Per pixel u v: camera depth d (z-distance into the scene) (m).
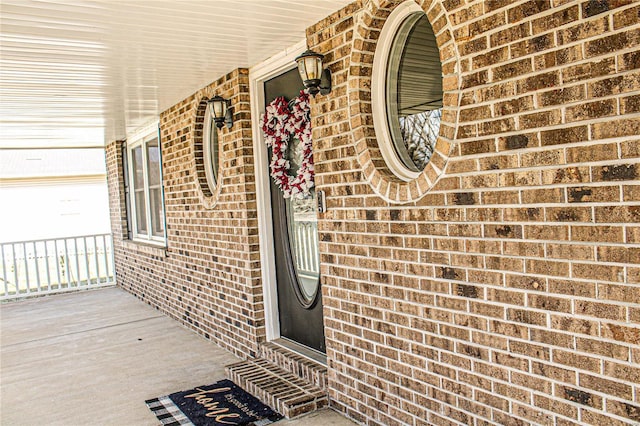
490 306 2.42
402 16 2.99
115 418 3.72
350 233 3.32
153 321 6.69
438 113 2.94
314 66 3.28
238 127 4.63
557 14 2.04
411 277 2.87
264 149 4.61
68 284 9.64
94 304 8.17
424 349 2.82
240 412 3.61
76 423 3.70
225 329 5.21
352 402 3.42
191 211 5.84
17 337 6.37
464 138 2.47
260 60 4.36
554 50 2.06
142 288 8.08
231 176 4.82
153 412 3.75
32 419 3.84
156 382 4.40
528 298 2.25
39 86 4.74
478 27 2.35
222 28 3.46
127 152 8.91
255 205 4.64
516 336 2.31
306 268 4.32
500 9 2.25
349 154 3.27
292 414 3.48
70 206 16.45
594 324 2.01
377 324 3.15
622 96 1.86
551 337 2.17
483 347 2.48
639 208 1.84
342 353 3.49
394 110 3.21
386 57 3.16
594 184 1.97
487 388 2.48
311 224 4.19
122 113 6.42
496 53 2.28
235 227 4.81
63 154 14.45
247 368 4.27
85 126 7.28
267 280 4.64
